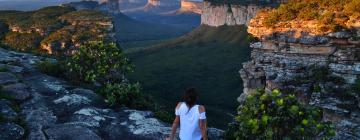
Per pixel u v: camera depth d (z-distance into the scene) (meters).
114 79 21.86
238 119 12.62
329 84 31.33
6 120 13.48
